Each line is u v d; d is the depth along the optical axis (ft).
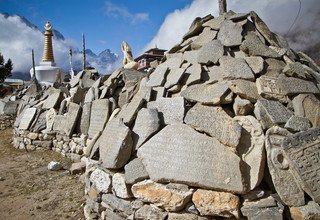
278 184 11.35
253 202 11.23
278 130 12.33
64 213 17.48
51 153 31.68
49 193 20.80
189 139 12.94
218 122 12.76
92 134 25.95
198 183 11.74
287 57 16.84
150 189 12.74
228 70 15.14
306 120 13.05
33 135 34.19
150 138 14.30
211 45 16.94
